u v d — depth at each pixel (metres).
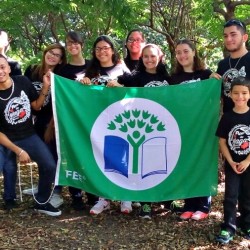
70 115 4.10
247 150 3.60
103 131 4.11
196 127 4.04
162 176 4.11
